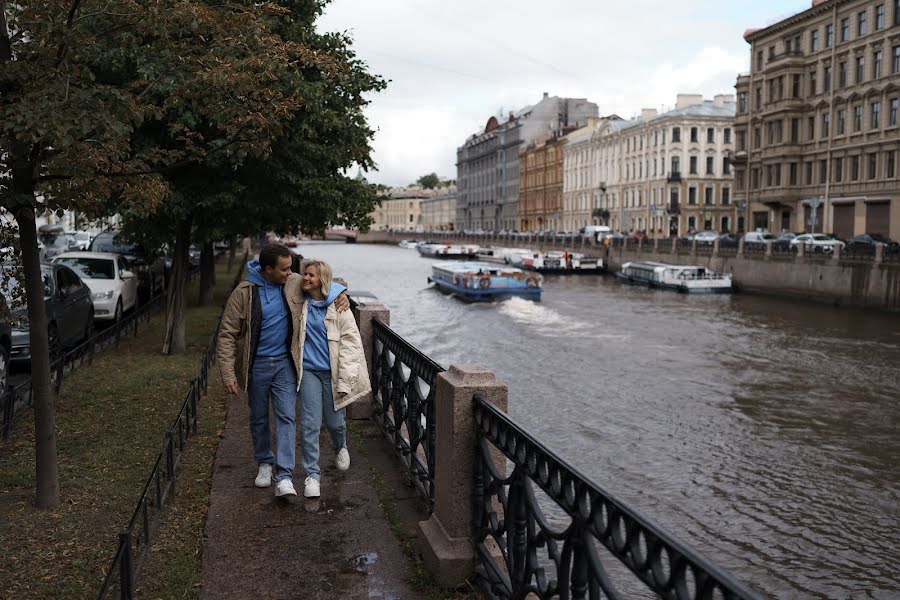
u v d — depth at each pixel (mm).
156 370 12508
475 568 4816
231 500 6293
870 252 40250
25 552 5434
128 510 6242
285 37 13961
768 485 13094
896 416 17766
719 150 88625
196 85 6934
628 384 20938
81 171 5973
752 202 67750
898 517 11805
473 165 167250
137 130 12250
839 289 42000
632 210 96938
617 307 42375
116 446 8094
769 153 64062
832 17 57188
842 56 56438
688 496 12516
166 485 6629
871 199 53031
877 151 52781
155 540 5578
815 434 16250
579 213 114062
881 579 9898
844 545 10844
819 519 11711
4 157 6141
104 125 5625
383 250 129500
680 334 31172
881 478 13531
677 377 22016
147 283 24000
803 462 14352
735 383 21250
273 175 13500
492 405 4496
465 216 173625
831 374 22719
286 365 6180
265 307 6125
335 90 14625
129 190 6816
